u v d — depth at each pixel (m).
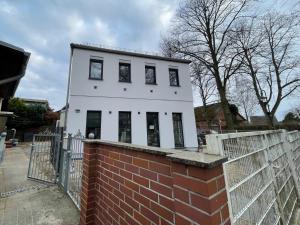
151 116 11.14
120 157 1.93
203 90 21.91
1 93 6.03
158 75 11.70
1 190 3.93
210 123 26.34
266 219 1.99
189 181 1.06
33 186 4.20
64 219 2.71
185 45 14.09
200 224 0.97
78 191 3.12
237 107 29.17
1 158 6.12
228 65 13.34
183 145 11.51
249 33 12.91
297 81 14.83
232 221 1.27
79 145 3.43
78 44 9.70
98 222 2.24
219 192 1.04
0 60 3.83
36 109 20.75
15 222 2.62
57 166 4.41
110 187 2.06
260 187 2.07
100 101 9.77
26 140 19.48
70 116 8.98
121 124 10.23
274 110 15.05
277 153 3.12
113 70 10.43
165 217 1.29
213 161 0.99
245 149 1.96
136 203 1.61
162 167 1.37
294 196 3.41
